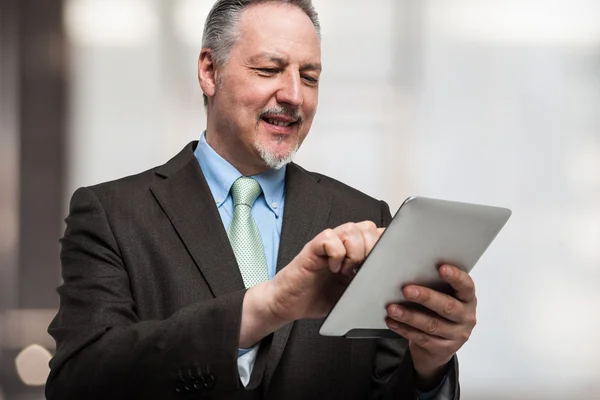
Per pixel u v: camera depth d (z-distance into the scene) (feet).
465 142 17.60
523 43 17.69
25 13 17.92
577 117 17.66
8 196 17.81
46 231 17.89
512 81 17.66
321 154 17.44
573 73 17.67
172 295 6.09
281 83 6.42
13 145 17.90
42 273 17.84
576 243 17.47
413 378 5.82
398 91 17.53
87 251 6.23
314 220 6.59
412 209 4.57
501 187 17.57
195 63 17.67
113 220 6.30
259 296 5.29
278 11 6.51
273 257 6.52
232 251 6.24
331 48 17.52
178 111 17.69
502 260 17.43
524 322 17.38
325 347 6.22
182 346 5.37
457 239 4.95
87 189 6.54
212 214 6.35
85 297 6.03
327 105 17.53
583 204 17.53
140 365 5.46
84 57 17.90
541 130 17.65
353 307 5.04
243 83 6.44
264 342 5.60
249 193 6.59
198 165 6.63
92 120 17.84
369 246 5.00
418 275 5.08
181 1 17.70
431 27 17.61
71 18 17.90
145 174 6.72
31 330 17.69
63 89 17.92
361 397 6.26
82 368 5.61
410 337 5.36
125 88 17.76
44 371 17.58
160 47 17.75
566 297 17.39
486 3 17.69
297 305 5.18
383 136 17.49
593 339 17.33
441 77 17.62
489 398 17.22
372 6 17.54
